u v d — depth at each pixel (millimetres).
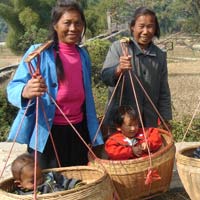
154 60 2617
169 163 2393
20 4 16000
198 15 15320
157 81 2650
